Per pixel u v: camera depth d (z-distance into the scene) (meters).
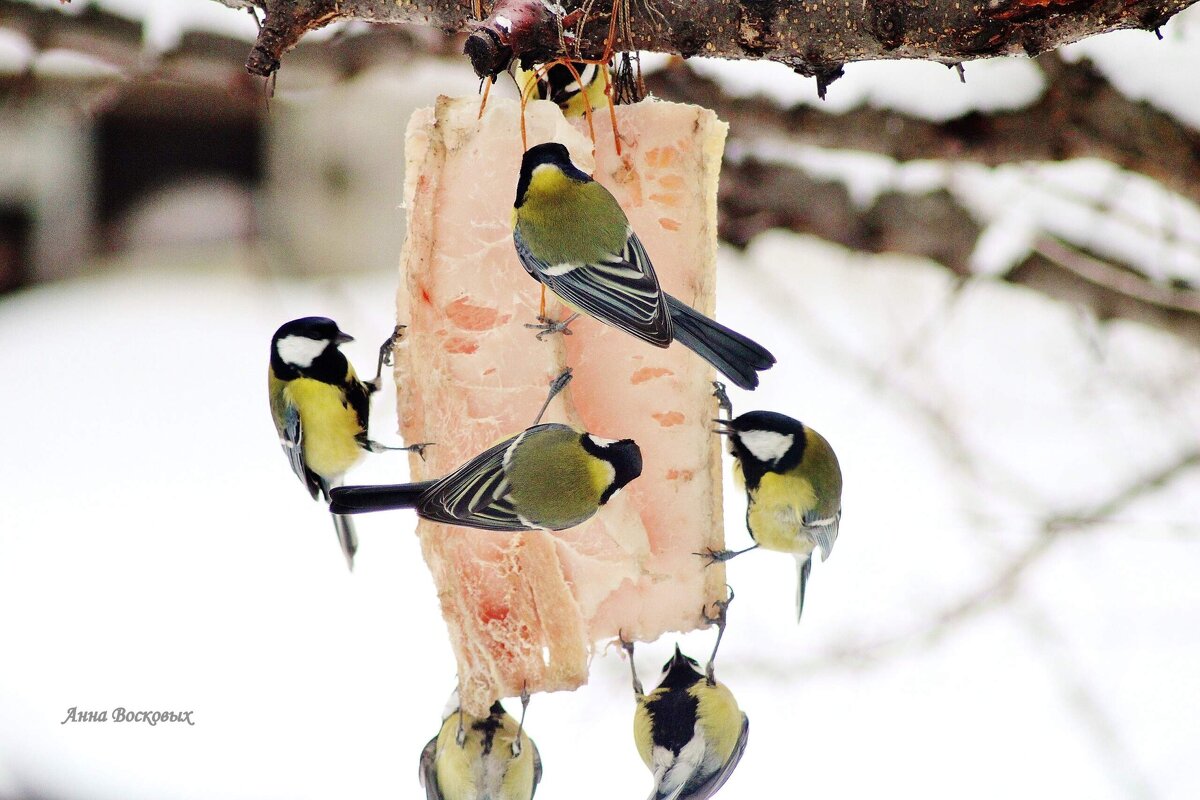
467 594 7.00
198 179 16.34
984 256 12.48
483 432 7.03
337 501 6.44
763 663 11.75
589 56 6.85
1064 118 10.70
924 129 11.25
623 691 11.05
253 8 7.23
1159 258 12.26
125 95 15.34
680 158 7.32
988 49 6.05
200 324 16.27
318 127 16.23
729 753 7.88
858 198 12.52
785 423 8.53
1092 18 5.76
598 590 7.30
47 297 16.61
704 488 7.37
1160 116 10.27
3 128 15.40
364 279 16.67
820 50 6.42
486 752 7.43
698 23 6.60
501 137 7.00
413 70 13.47
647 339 6.57
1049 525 11.82
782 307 13.89
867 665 11.73
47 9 11.62
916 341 13.41
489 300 7.02
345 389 8.82
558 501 6.60
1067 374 13.58
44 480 13.84
